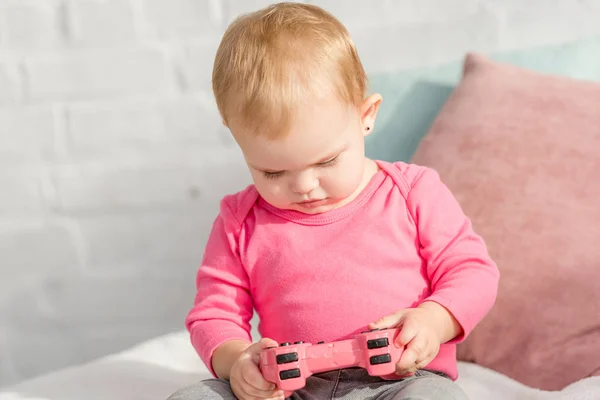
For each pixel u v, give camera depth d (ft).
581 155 3.88
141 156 5.35
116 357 4.00
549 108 4.07
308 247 3.18
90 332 5.52
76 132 5.35
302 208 3.14
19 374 5.55
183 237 5.39
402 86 4.75
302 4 3.25
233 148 5.30
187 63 5.25
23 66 5.32
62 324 5.52
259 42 2.95
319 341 3.01
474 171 3.97
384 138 4.65
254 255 3.27
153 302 5.46
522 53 4.73
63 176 5.39
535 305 3.60
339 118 2.89
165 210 5.38
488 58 4.55
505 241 3.75
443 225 3.24
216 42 5.22
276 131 2.82
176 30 5.24
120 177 5.36
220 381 3.04
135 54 5.27
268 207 3.33
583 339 3.48
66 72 5.31
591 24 4.90
